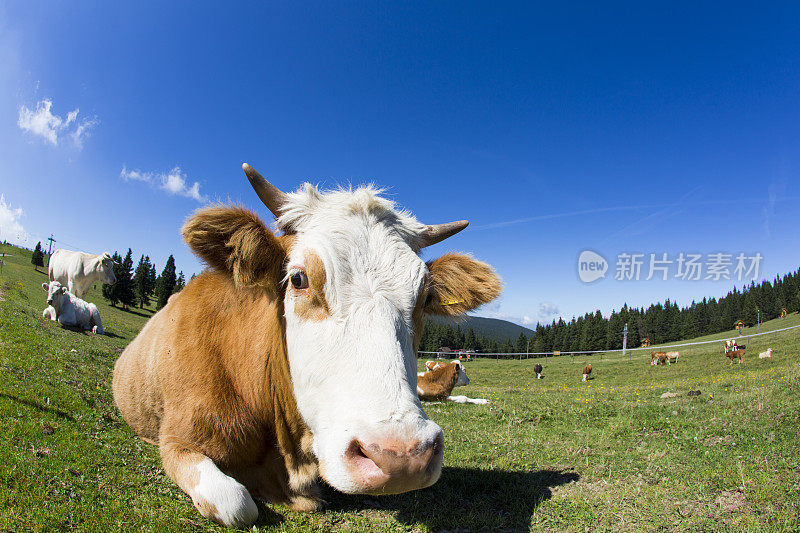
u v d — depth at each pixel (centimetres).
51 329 378
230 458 108
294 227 104
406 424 73
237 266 92
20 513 85
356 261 91
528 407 257
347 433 76
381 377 79
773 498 104
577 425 206
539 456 153
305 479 107
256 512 95
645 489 118
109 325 711
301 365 90
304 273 92
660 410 210
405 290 92
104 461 115
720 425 167
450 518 108
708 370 773
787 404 172
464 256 116
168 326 130
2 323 305
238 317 115
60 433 127
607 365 1108
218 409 107
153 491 104
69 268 609
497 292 114
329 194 108
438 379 331
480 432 196
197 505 94
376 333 84
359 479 73
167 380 118
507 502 117
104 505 94
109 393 192
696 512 103
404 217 113
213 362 113
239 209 92
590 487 123
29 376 182
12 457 104
